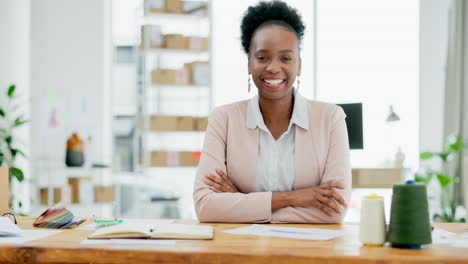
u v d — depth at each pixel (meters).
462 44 5.39
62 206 1.67
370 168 4.71
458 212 5.21
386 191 5.34
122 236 1.34
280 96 1.83
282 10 1.89
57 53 5.62
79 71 5.67
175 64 5.73
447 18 5.74
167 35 5.16
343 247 1.22
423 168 5.17
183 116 5.12
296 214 1.69
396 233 1.20
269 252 1.15
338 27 5.89
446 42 5.70
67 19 5.65
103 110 5.71
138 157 5.38
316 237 1.36
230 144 1.90
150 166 5.05
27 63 5.37
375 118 5.82
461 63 5.39
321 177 1.87
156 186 5.68
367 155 5.79
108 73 5.78
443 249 1.19
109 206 5.57
